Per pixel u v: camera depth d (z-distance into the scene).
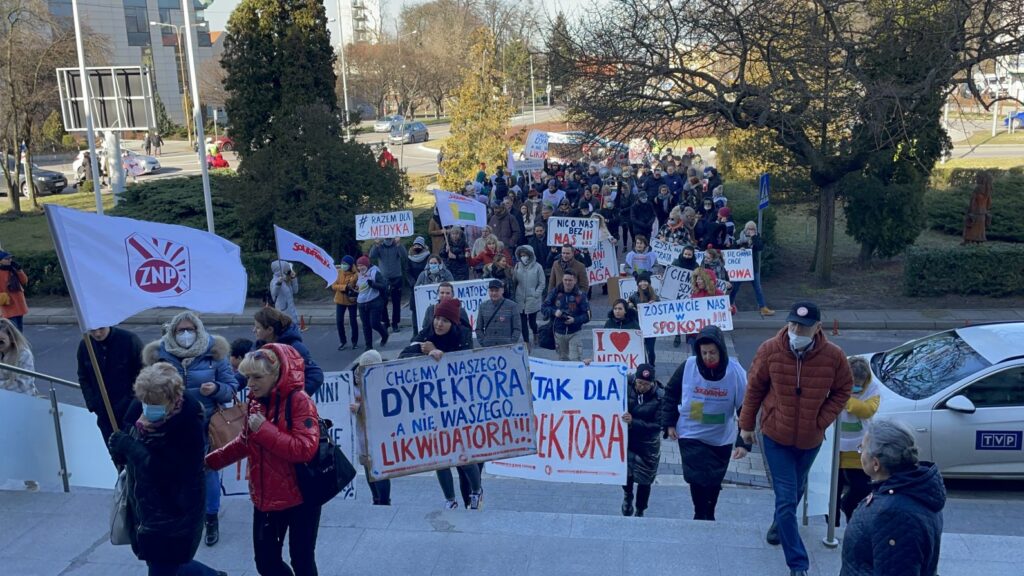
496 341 11.11
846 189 19.64
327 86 23.08
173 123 73.88
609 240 17.75
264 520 4.77
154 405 4.39
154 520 4.54
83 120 24.22
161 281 6.01
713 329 6.52
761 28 16.64
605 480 7.82
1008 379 8.67
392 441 6.29
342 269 15.55
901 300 17.34
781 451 5.57
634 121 18.36
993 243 18.45
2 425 7.37
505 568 5.72
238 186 21.59
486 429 6.42
